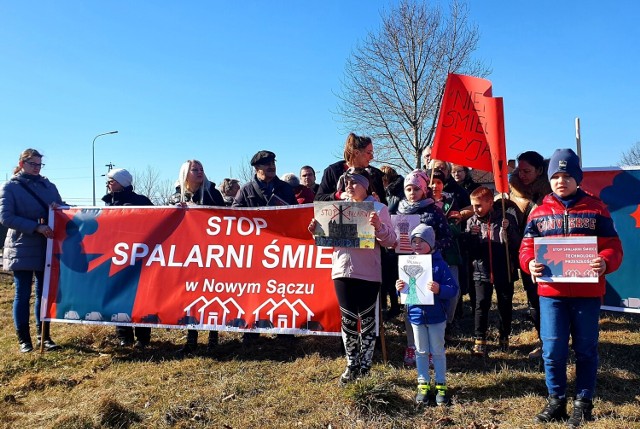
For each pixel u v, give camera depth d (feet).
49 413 13.85
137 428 12.58
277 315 17.69
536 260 11.88
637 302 18.30
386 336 19.74
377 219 13.44
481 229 16.61
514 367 15.70
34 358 18.43
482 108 16.42
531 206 16.51
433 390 13.79
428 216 14.85
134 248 19.24
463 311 24.09
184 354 18.38
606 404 12.80
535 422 11.93
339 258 14.34
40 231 19.33
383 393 13.01
